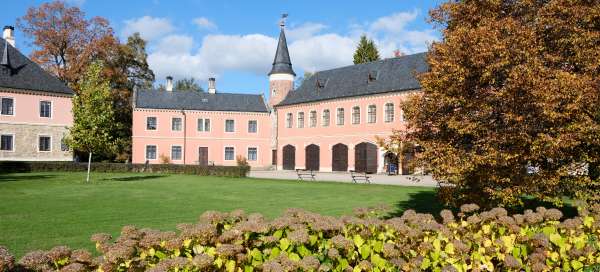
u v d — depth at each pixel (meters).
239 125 61.56
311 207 18.06
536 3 12.40
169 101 59.62
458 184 11.47
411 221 6.76
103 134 31.11
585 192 10.73
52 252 4.68
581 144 10.74
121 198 20.30
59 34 50.12
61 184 27.31
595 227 6.90
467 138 11.58
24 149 44.25
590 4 11.75
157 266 4.51
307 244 5.46
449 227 6.79
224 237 5.30
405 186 28.78
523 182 10.73
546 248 6.05
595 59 10.97
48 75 46.91
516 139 10.00
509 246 6.03
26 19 49.25
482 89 10.79
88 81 31.61
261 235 5.48
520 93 10.08
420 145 11.91
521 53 10.46
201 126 60.19
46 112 45.72
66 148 46.72
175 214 15.59
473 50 10.66
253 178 37.44
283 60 62.78
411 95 12.93
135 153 57.16
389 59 49.69
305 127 55.25
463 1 13.51
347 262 5.20
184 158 59.28
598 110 10.15
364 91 48.38
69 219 14.23
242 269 5.04
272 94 63.03
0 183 27.11
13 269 4.24
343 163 50.34
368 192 24.45
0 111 42.94
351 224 6.14
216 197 21.41
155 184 28.70
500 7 12.78
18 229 12.41
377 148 46.69
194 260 4.55
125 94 57.78
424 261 5.40
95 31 52.81
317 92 54.72
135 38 59.28
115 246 4.95
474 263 5.77
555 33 11.69
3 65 43.72
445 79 11.00
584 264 5.94
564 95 9.62
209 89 63.53
